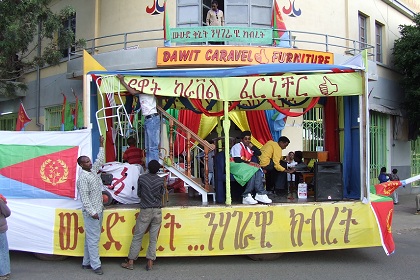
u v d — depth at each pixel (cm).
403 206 1400
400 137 1720
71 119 1412
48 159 716
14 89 1385
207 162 767
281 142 835
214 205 700
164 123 873
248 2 1308
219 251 679
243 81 709
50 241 691
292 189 871
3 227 596
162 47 1164
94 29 1412
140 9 1327
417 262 707
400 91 1748
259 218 689
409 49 1567
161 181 659
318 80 706
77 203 705
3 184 711
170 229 679
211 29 1177
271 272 644
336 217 699
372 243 696
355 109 785
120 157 1218
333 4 1436
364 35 1584
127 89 718
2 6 1024
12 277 616
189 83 717
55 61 1195
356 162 779
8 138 721
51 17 1134
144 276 623
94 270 634
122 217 684
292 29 1347
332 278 612
